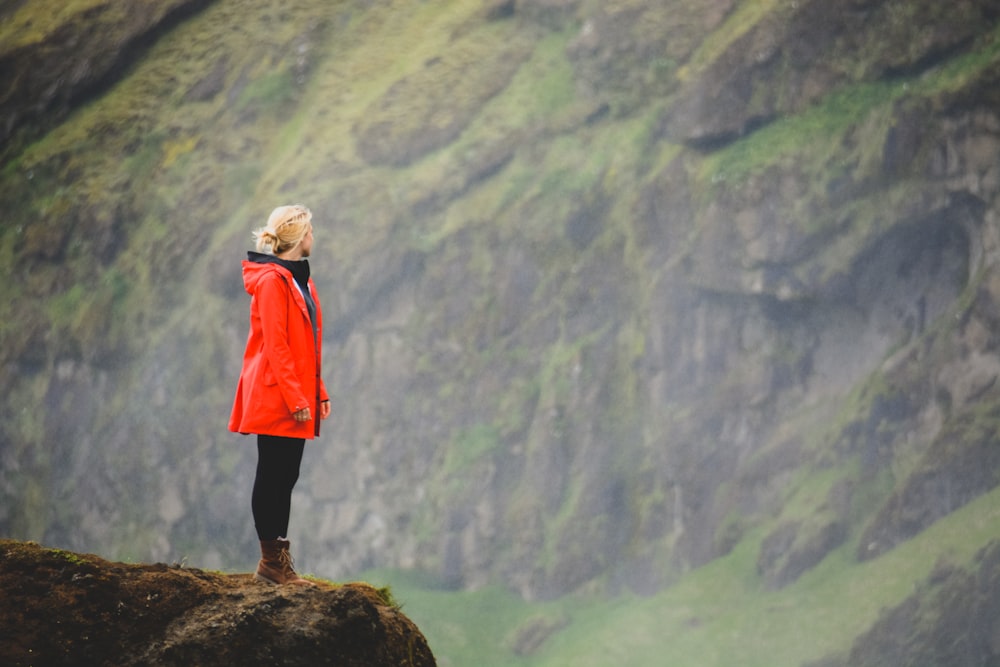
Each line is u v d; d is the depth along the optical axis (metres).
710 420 66.94
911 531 56.50
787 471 63.38
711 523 63.69
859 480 60.38
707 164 72.00
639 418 68.56
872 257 65.31
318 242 77.44
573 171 76.06
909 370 62.28
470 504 69.00
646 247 71.94
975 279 62.25
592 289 72.56
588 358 70.69
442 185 77.75
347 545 71.00
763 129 71.56
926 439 60.16
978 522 54.03
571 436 69.00
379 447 72.94
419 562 68.62
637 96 76.69
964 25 67.00
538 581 65.38
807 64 70.94
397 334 75.44
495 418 71.44
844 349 66.44
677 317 69.81
